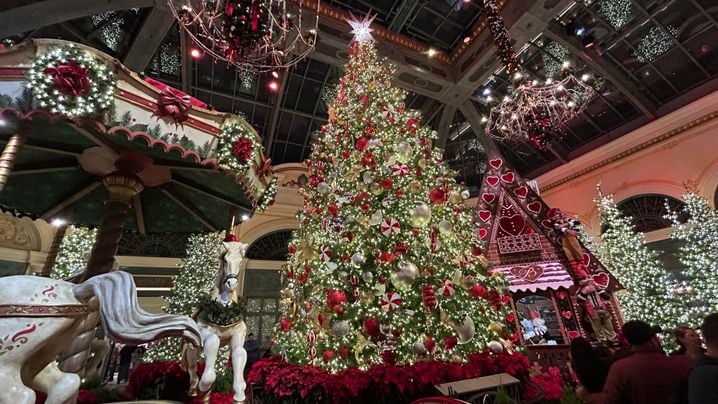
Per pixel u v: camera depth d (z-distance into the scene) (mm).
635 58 11508
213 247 11555
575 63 11992
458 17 11672
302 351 4480
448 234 4766
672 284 9742
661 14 10156
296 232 5844
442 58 12844
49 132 3434
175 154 3826
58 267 8766
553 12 9742
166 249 12422
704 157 10680
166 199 5168
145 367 4336
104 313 1754
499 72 13109
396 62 11672
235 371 3133
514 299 6988
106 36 9289
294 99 13516
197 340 1804
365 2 10938
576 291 6582
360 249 4395
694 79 11102
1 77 2299
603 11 10469
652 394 1906
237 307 3484
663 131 11773
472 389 3012
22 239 9648
